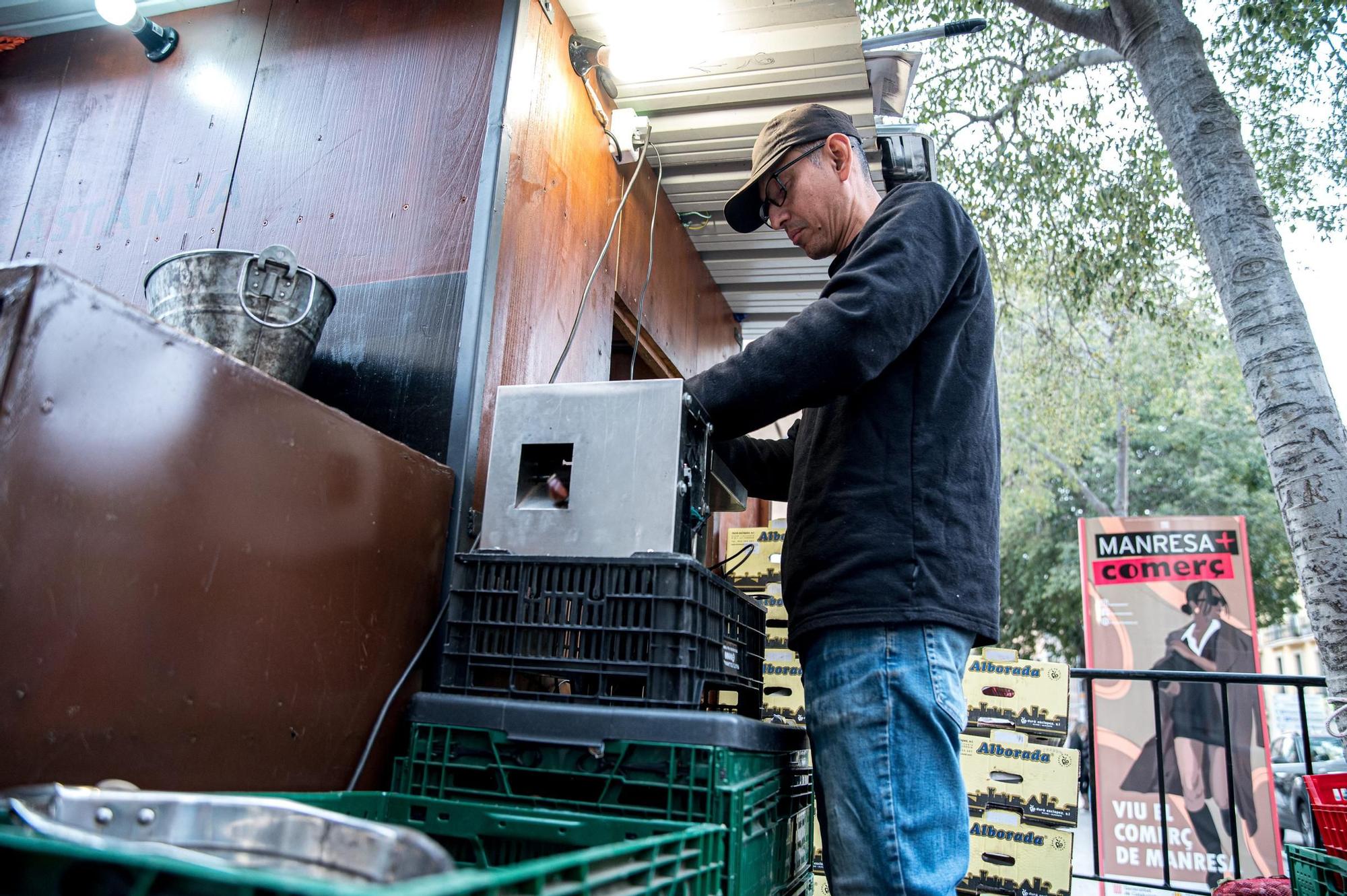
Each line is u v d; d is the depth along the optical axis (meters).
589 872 0.75
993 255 8.45
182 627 1.12
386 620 1.52
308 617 1.33
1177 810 5.96
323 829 0.78
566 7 2.47
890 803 1.28
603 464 1.51
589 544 1.48
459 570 1.50
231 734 1.19
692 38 2.58
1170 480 14.33
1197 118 4.47
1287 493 3.70
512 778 1.35
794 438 1.90
